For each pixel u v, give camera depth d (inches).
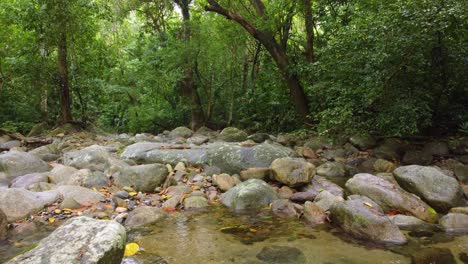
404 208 138.9
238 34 519.5
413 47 215.2
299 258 101.0
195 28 525.0
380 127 252.1
